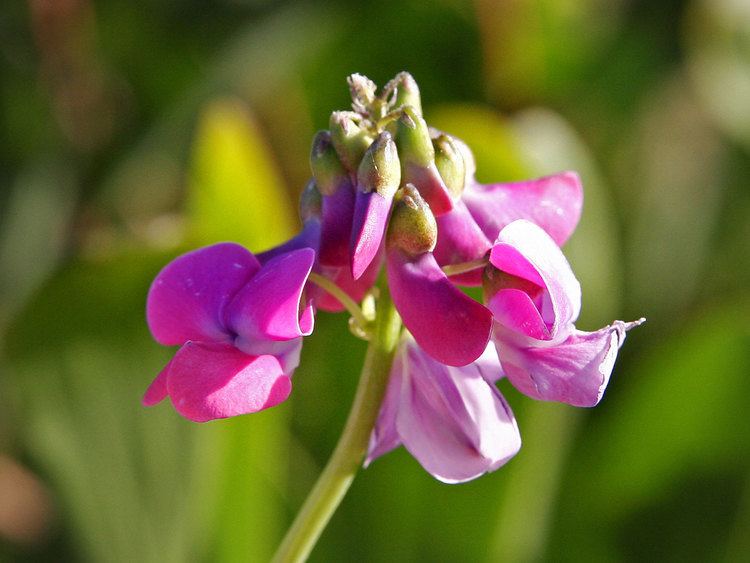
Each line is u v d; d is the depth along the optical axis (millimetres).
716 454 289
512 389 266
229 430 267
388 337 195
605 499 292
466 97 350
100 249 266
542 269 180
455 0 340
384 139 186
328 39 352
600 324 282
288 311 183
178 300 188
